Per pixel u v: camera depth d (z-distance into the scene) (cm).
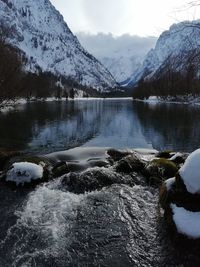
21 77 5159
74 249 779
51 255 755
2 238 823
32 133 2547
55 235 836
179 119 3694
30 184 1168
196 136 2503
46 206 1008
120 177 1227
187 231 769
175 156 1374
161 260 737
